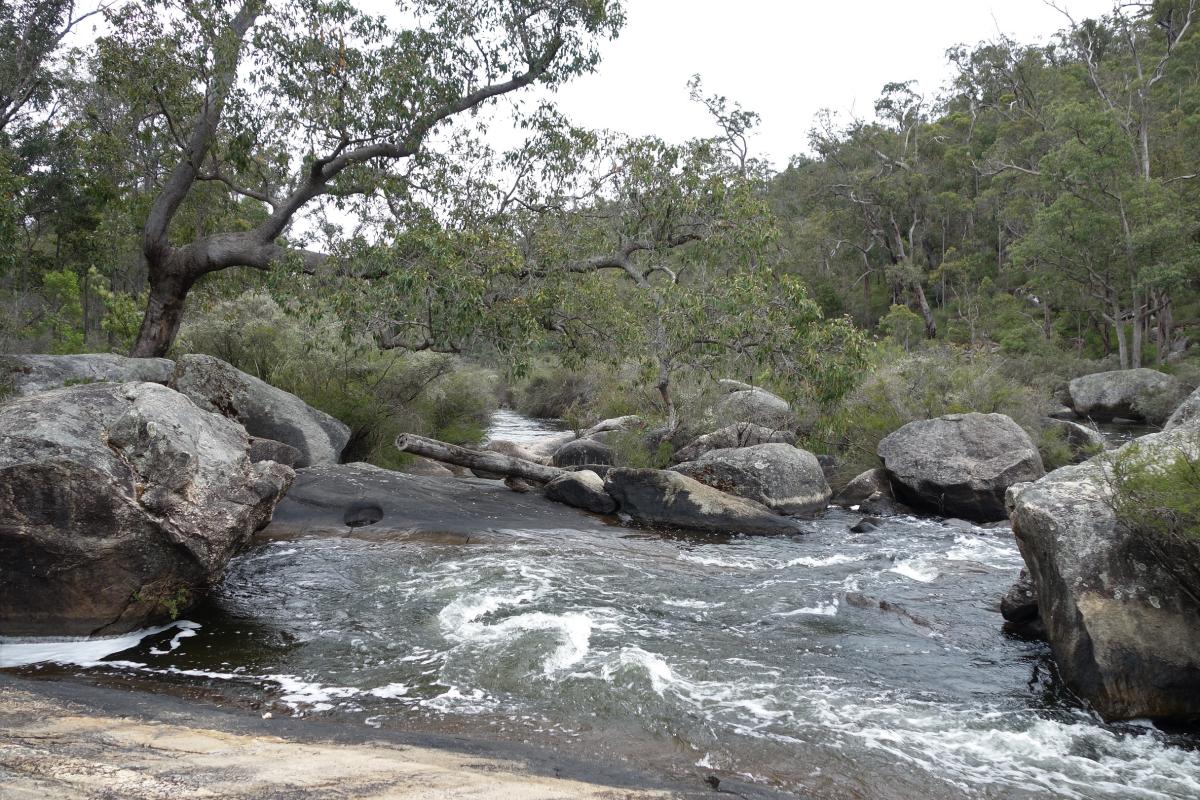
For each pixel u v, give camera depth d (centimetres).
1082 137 3559
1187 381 3152
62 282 2597
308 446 1453
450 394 2112
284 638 720
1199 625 594
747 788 462
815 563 1058
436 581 895
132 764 388
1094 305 3925
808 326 1398
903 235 5622
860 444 1814
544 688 615
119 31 1548
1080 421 3091
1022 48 5266
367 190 1672
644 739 534
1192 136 3791
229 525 752
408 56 1564
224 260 1662
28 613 678
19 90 2112
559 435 2627
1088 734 560
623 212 1608
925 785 483
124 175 1755
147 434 718
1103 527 649
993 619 820
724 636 751
